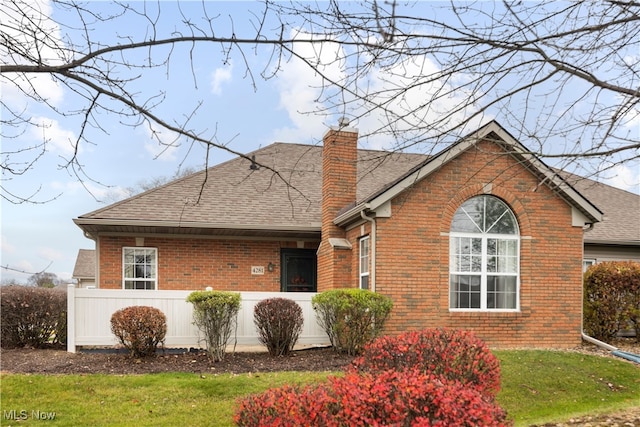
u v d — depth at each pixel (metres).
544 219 12.59
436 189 12.10
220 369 9.67
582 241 12.80
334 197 14.06
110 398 7.74
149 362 10.07
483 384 5.63
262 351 11.59
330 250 13.61
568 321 12.55
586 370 10.27
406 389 3.98
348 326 10.94
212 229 14.12
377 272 11.72
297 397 4.41
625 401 8.84
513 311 12.34
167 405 7.53
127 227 13.82
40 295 11.76
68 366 9.51
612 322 13.51
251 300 11.82
